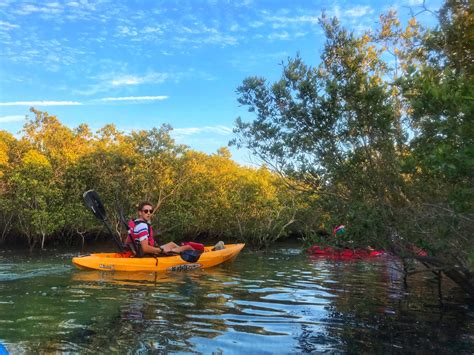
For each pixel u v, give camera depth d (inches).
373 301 225.6
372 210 192.4
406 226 187.0
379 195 200.7
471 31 158.6
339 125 211.2
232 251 413.4
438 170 135.3
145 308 196.9
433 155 123.0
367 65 216.2
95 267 321.4
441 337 158.7
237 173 964.6
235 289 256.8
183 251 354.9
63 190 758.5
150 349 138.1
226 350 139.1
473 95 113.3
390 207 193.3
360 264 415.5
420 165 160.6
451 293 251.3
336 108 204.4
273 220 824.9
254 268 378.3
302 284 284.7
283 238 1082.7
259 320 178.9
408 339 155.8
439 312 200.2
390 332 164.6
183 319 177.6
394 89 208.8
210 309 197.9
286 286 274.4
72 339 146.9
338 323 177.0
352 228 201.9
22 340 144.6
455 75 152.9
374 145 202.7
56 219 732.7
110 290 241.4
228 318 181.3
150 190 767.1
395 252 207.2
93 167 757.3
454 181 149.9
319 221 237.5
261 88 218.5
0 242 797.9
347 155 209.2
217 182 906.7
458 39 163.5
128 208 763.4
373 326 173.2
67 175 767.7
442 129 124.0
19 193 717.3
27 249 735.7
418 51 195.3
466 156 109.7
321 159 217.6
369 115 195.9
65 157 779.4
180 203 828.6
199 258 365.4
